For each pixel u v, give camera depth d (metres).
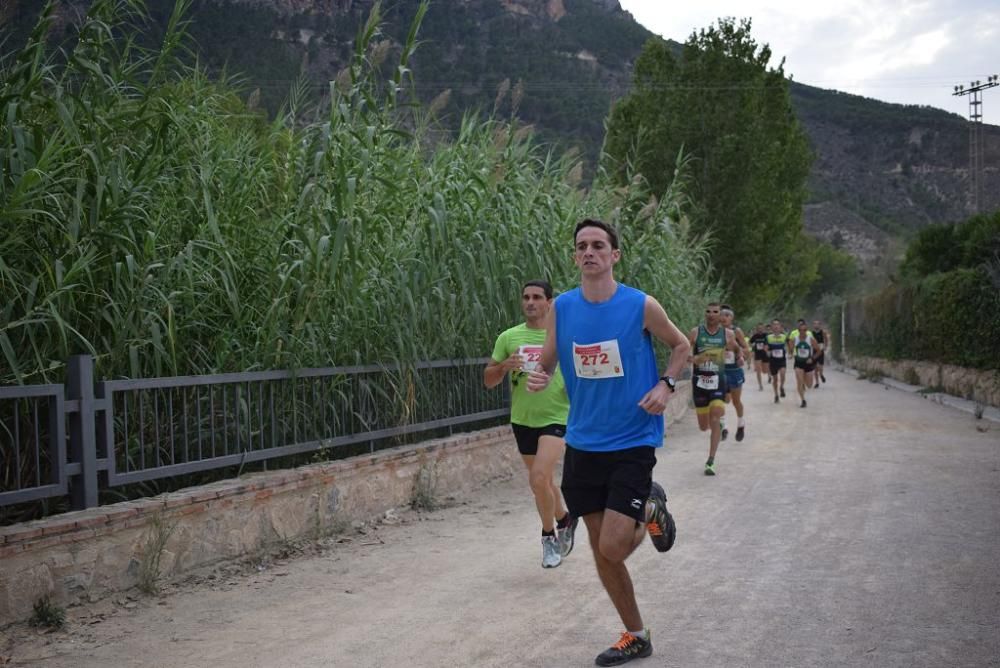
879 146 183.12
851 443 12.95
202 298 7.07
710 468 10.45
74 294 6.09
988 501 8.17
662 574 5.84
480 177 9.54
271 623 5.00
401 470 8.40
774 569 5.89
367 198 8.08
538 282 6.49
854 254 121.69
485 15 82.25
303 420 7.70
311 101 8.21
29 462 5.80
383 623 4.95
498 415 10.80
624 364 4.25
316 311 7.73
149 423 6.45
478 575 6.00
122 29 6.54
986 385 18.67
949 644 4.34
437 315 8.98
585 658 4.29
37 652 4.55
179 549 5.89
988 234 21.56
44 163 5.47
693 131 33.62
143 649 4.59
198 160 7.05
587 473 4.32
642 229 15.41
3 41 5.75
